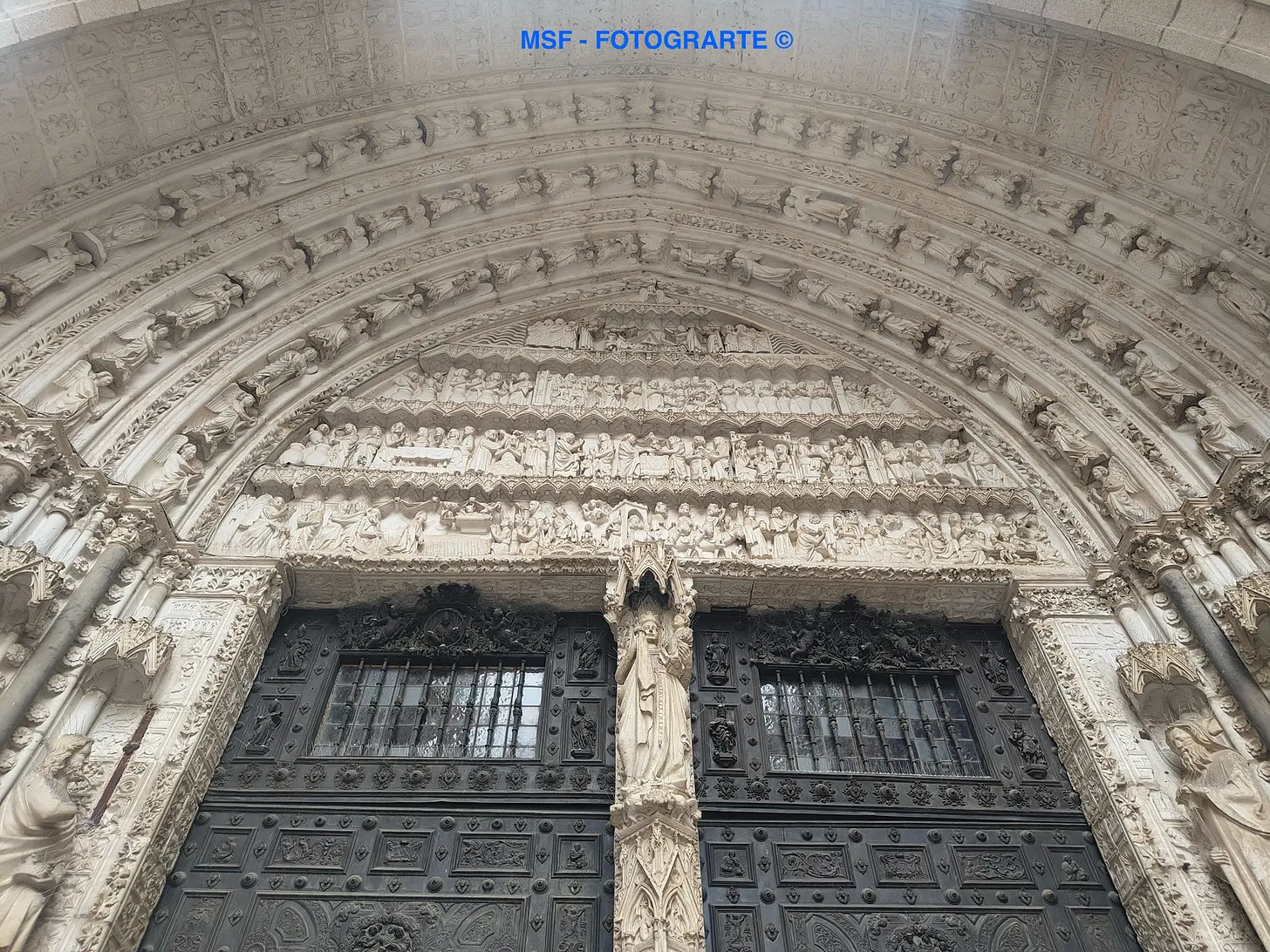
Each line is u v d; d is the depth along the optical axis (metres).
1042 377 9.93
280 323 10.00
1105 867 6.88
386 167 11.40
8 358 7.69
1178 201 9.47
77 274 8.67
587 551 8.45
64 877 5.75
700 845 6.88
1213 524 7.66
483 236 11.90
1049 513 9.12
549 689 7.97
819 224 12.11
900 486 9.33
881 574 8.45
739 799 7.23
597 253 12.46
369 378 10.52
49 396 7.83
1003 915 6.58
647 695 7.04
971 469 9.85
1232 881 5.89
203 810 6.93
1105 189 10.03
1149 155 9.63
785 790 7.33
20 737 6.08
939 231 11.23
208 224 9.88
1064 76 9.93
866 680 8.29
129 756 6.51
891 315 11.29
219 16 9.59
